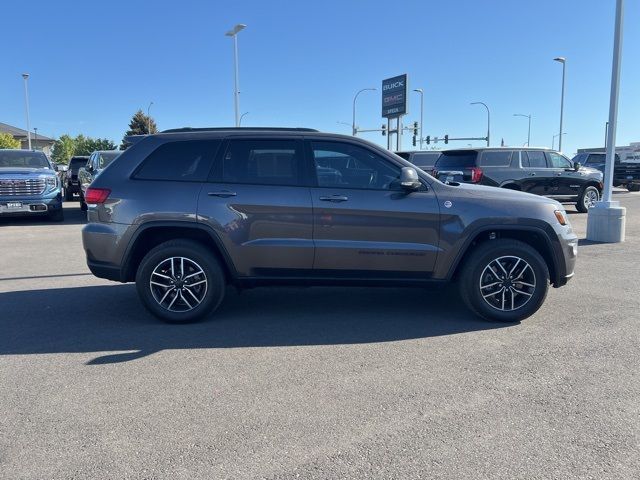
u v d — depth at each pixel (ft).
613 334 16.85
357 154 17.81
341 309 19.92
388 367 14.29
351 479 9.41
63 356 15.14
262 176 17.66
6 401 12.37
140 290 17.71
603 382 13.29
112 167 17.97
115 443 10.59
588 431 10.97
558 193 50.19
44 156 52.85
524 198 18.10
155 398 12.51
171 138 18.02
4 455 10.19
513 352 15.35
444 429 11.07
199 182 17.62
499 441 10.61
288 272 17.71
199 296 17.92
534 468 9.71
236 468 9.74
